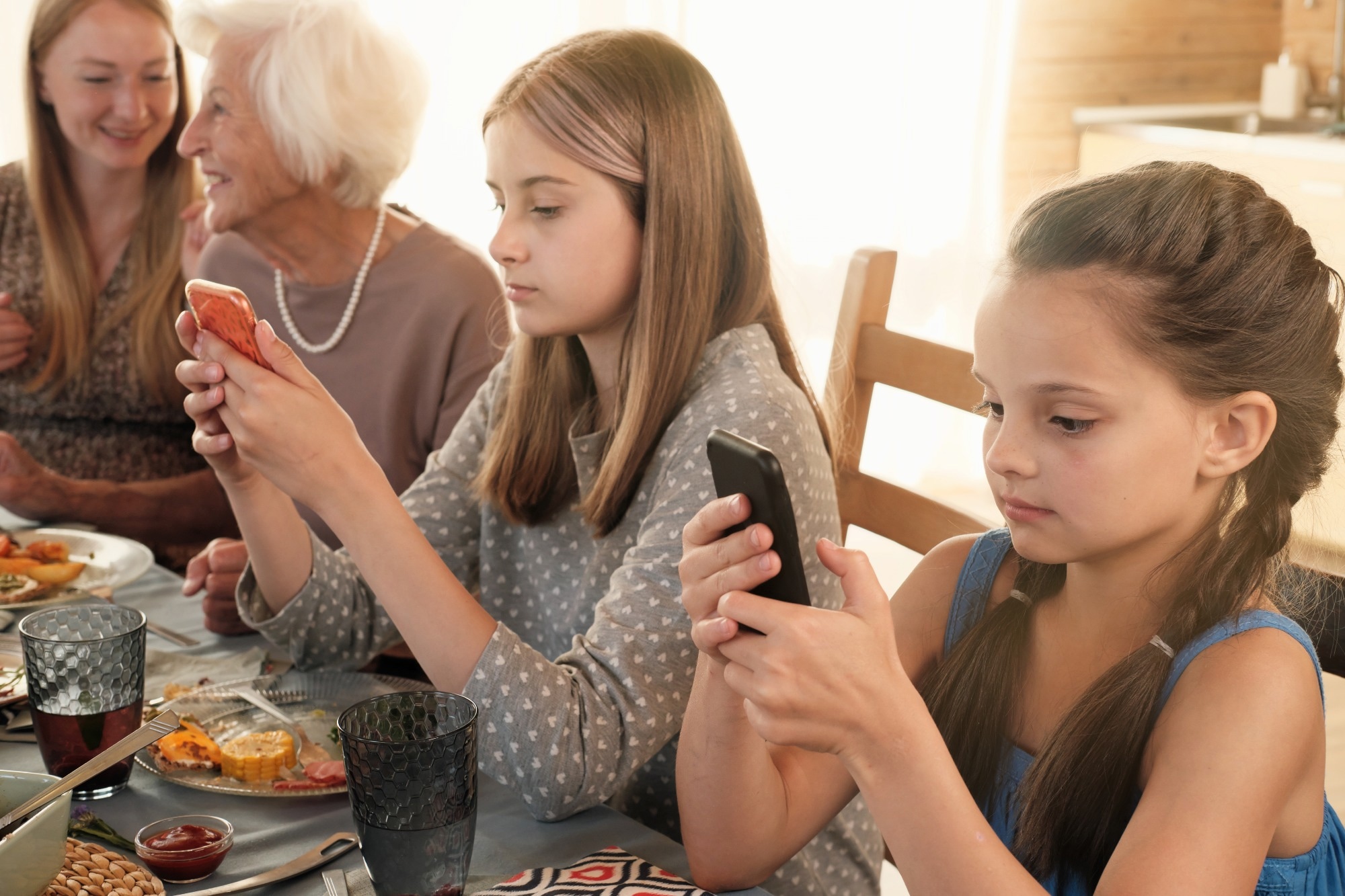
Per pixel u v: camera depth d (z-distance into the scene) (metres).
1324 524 0.92
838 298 3.94
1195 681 0.80
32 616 0.92
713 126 1.12
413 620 0.96
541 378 1.24
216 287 0.93
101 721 0.89
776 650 0.68
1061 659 0.92
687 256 1.10
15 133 3.21
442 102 3.32
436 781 0.73
